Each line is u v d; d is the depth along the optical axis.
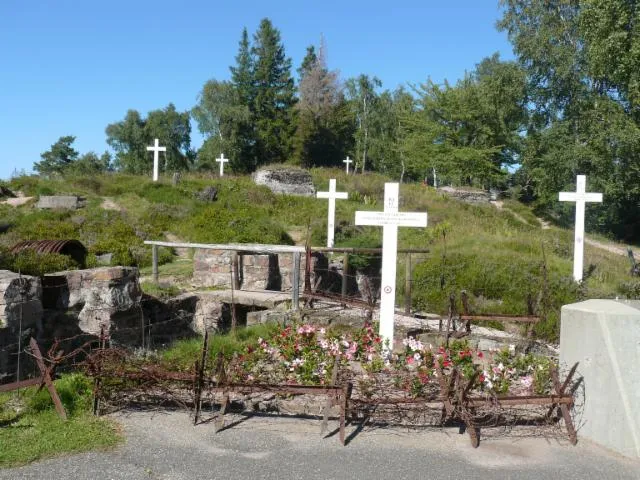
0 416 5.20
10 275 7.32
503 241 16.83
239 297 11.18
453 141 36.94
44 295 8.62
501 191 38.53
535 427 5.32
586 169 27.44
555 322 9.73
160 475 4.19
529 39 28.58
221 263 12.75
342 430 4.89
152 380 5.49
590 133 26.69
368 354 5.82
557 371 5.21
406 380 5.39
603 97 26.66
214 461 4.45
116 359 5.86
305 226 20.73
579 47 27.77
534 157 30.77
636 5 22.61
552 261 14.33
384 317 7.69
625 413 4.79
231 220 19.27
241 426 5.20
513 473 4.41
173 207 20.83
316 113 51.84
